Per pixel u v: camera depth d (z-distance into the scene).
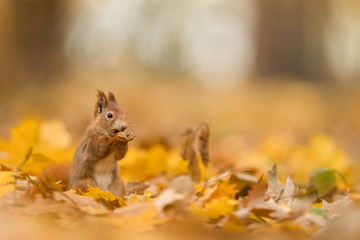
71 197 4.02
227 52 50.69
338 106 23.61
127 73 29.47
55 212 3.60
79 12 26.98
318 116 21.59
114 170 5.11
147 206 3.71
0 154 6.87
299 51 36.84
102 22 31.28
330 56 49.25
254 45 37.81
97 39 30.31
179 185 4.61
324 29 40.38
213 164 8.70
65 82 21.67
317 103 24.12
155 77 30.22
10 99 18.58
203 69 46.16
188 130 6.25
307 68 37.34
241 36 50.72
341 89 29.92
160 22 38.06
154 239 3.24
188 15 40.78
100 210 3.76
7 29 21.12
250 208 3.90
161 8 37.91
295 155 8.55
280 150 10.48
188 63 40.94
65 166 5.29
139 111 20.23
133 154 7.23
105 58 30.48
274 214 3.89
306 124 19.91
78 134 13.02
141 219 3.56
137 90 23.16
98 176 5.01
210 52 47.62
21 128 6.58
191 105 22.39
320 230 3.51
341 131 18.11
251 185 5.26
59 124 7.08
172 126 16.91
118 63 31.41
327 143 8.02
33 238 3.06
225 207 3.67
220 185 4.21
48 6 21.98
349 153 12.81
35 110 17.19
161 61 37.38
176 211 3.61
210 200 4.18
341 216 3.77
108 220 3.44
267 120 20.80
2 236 3.04
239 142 14.48
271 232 3.47
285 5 36.72
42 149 6.65
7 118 16.50
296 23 36.62
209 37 45.16
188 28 41.69
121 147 4.98
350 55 52.59
